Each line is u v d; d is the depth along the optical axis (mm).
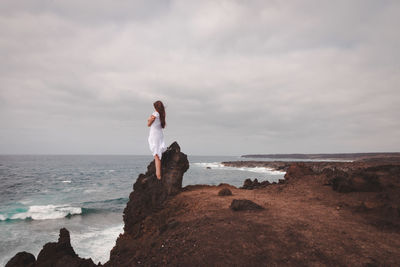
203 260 3785
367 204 5844
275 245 4105
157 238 5426
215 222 5418
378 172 7586
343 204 6656
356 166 37688
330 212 6074
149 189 9891
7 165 114250
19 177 59031
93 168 98312
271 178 52844
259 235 4527
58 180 53281
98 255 12344
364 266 3361
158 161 6926
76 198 30922
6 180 51969
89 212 22750
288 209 6465
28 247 14328
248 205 6512
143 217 9102
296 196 8539
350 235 4457
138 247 6133
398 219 4973
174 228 5715
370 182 7473
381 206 5645
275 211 6238
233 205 6582
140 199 9617
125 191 37312
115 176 64125
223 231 4797
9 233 16797
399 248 3885
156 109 7113
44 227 18219
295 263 3529
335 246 4004
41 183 47406
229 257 3791
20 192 35938
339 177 8531
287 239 4316
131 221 9438
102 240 14562
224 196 8891
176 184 10141
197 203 7996
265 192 10102
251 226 5000
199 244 4340
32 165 116875
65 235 7613
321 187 9359
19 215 21312
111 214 22078
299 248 3973
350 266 3385
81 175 66375
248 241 4285
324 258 3631
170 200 9133
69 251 7176
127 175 67312
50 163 140250
